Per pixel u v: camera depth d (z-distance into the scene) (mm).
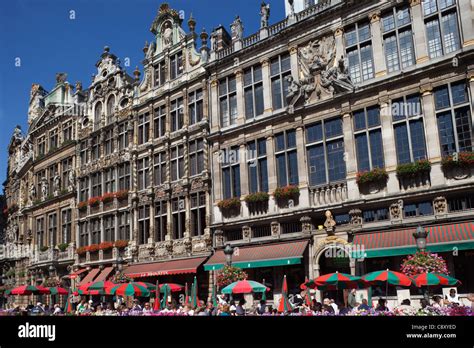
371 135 21781
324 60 23703
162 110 32031
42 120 46094
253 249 24250
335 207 21859
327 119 23250
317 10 24781
